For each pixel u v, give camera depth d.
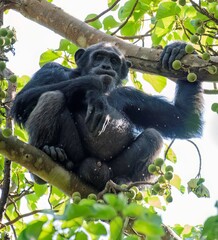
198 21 12.57
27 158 11.91
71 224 7.36
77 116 14.52
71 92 14.30
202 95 16.17
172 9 15.18
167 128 16.47
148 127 16.52
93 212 6.48
